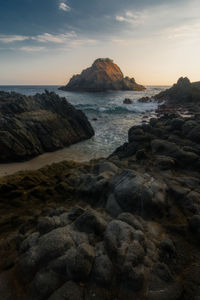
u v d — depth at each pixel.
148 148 15.14
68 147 26.88
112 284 4.46
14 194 10.17
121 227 5.73
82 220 6.08
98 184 9.44
